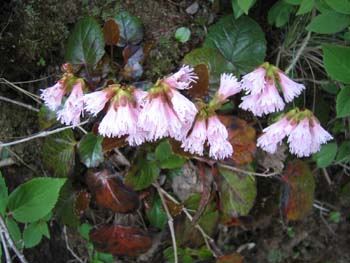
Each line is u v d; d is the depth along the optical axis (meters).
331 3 0.25
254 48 0.32
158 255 0.34
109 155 0.32
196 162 0.33
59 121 0.32
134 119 0.26
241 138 0.31
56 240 0.35
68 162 0.32
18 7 0.32
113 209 0.32
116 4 0.32
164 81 0.25
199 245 0.34
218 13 0.33
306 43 0.31
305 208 0.33
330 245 0.38
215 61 0.31
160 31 0.32
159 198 0.33
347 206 0.38
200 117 0.27
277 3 0.31
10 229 0.29
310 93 0.34
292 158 0.34
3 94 0.34
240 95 0.33
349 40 0.31
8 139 0.34
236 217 0.34
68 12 0.32
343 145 0.34
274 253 0.37
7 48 0.33
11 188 0.34
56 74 0.33
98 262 0.35
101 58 0.31
